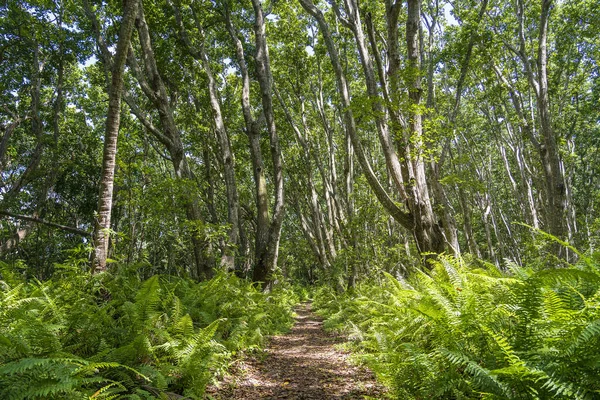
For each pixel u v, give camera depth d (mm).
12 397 2549
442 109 23578
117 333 4801
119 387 3914
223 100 22953
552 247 14078
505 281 4191
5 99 19922
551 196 15047
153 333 5059
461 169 22359
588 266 3152
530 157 24516
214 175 24359
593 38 18266
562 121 22062
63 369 2832
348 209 21016
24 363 2637
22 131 22219
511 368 2512
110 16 16469
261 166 16438
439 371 3531
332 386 5445
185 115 20359
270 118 16609
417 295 5605
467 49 16016
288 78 24781
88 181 24938
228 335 7414
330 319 11578
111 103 7164
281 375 6234
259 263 15359
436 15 17797
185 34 17422
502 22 19266
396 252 16422
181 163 13531
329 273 20656
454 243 11641
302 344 9430
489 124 26203
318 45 22672
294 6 23219
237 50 17719
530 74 15609
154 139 21969
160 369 4398
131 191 10914
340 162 29156
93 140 24312
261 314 8555
